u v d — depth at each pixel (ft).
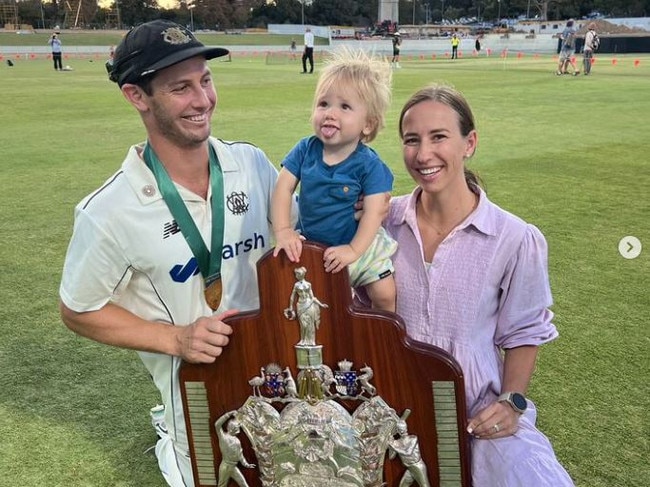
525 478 7.63
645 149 34.24
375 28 241.55
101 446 10.87
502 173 28.71
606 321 14.87
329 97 7.86
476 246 8.41
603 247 19.45
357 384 7.54
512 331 8.67
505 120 45.37
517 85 72.69
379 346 7.39
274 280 7.45
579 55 152.66
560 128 41.60
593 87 69.82
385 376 7.47
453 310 8.45
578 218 22.22
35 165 31.71
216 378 7.84
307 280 7.39
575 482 9.88
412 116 8.20
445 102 8.09
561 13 312.71
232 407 7.89
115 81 8.16
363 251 7.80
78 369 13.32
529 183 26.89
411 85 70.95
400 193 25.34
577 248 19.38
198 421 8.04
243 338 7.63
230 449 7.93
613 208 23.34
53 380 12.90
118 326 8.21
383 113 8.13
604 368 12.96
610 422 11.29
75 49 181.16
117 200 8.12
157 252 8.27
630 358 13.30
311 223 8.28
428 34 245.04
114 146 37.11
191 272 8.50
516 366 8.66
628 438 10.87
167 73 7.69
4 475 10.14
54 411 11.87
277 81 82.64
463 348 8.41
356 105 7.81
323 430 7.56
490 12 357.20
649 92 64.03
